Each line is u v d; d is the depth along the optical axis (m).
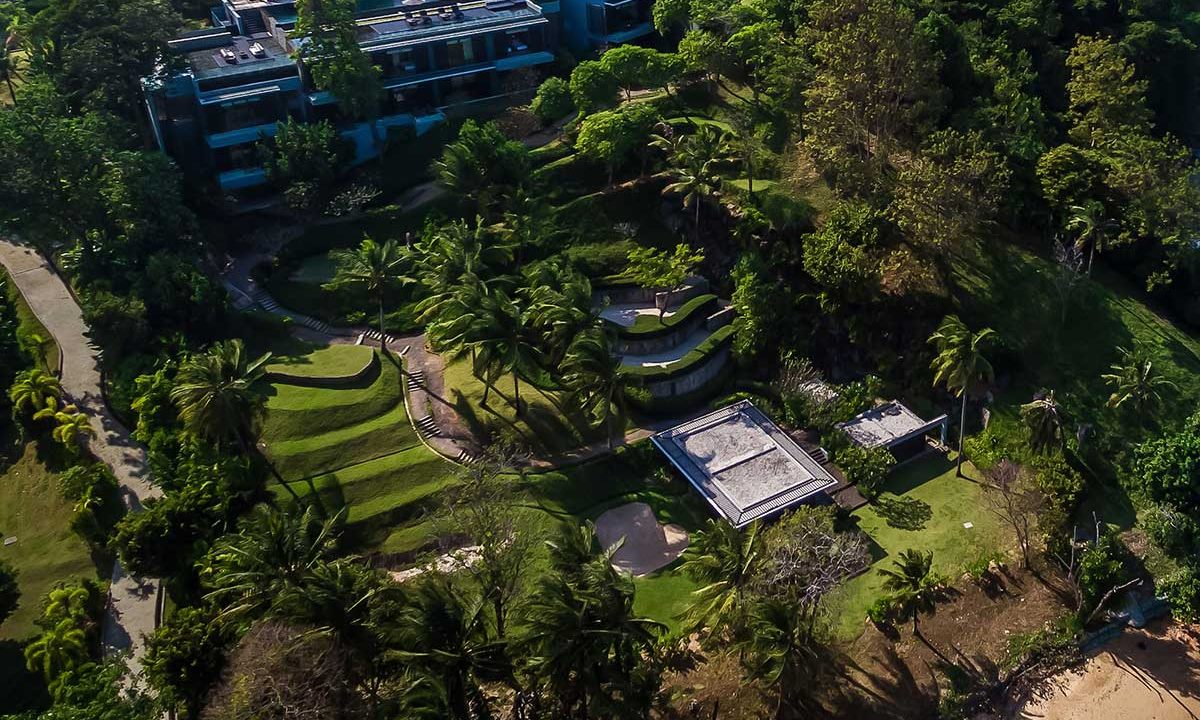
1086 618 64.12
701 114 109.19
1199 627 64.88
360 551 69.75
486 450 74.31
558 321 73.94
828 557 57.44
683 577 68.69
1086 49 99.56
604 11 123.75
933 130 92.38
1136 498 72.88
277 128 101.75
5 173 82.69
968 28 113.69
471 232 88.50
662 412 84.00
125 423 80.44
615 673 50.69
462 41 113.56
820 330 87.94
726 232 95.56
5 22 130.38
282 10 121.25
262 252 99.81
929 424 79.88
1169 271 85.50
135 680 56.12
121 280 87.81
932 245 81.38
